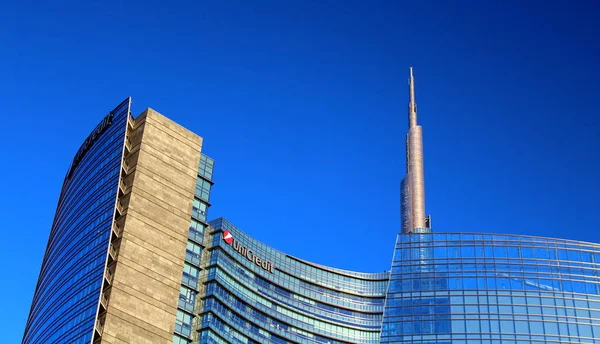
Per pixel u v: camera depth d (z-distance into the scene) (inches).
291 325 7150.6
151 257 5177.2
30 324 6437.0
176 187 5580.7
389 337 5502.0
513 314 5502.0
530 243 5826.8
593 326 5447.8
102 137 6072.8
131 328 4849.9
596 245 5821.9
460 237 5885.8
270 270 7180.1
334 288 7780.5
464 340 5413.4
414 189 7116.1
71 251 5674.2
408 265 5802.2
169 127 5767.7
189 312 5364.2
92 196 5693.9
